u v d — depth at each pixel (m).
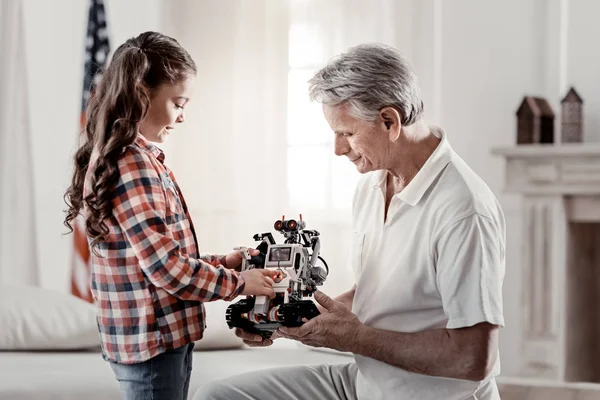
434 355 1.61
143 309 1.78
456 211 1.64
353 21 3.65
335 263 3.65
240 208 3.83
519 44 3.49
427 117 3.64
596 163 3.03
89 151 1.93
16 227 3.95
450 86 3.62
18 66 3.95
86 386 2.41
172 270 1.71
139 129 1.87
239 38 3.82
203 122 3.87
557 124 3.41
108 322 1.82
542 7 3.45
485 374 1.61
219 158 3.85
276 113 3.78
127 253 1.79
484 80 3.56
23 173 3.96
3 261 3.94
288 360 2.76
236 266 1.97
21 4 3.93
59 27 4.00
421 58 3.64
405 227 1.73
